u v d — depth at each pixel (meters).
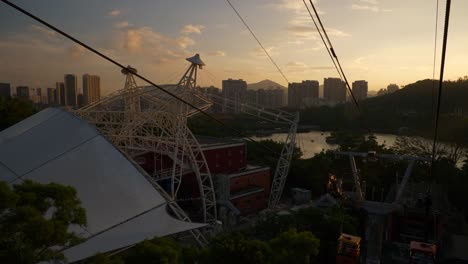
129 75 52.34
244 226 52.59
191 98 50.69
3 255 11.25
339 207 38.53
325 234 34.47
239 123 178.12
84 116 54.06
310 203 63.78
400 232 42.41
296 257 19.86
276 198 63.47
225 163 66.31
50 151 31.48
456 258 35.41
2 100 73.38
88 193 27.83
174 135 52.56
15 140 33.88
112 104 57.41
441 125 136.25
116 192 29.17
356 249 26.05
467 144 114.31
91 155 31.83
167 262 15.17
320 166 77.75
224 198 58.34
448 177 67.25
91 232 24.55
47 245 12.60
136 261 15.55
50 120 37.25
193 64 47.84
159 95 52.06
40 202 12.95
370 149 81.50
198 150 54.28
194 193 61.03
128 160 33.47
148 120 52.34
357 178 29.38
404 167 67.81
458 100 171.75
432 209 41.19
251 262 17.88
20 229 11.61
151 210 29.47
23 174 28.38
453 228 44.75
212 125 149.38
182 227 28.83
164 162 63.19
